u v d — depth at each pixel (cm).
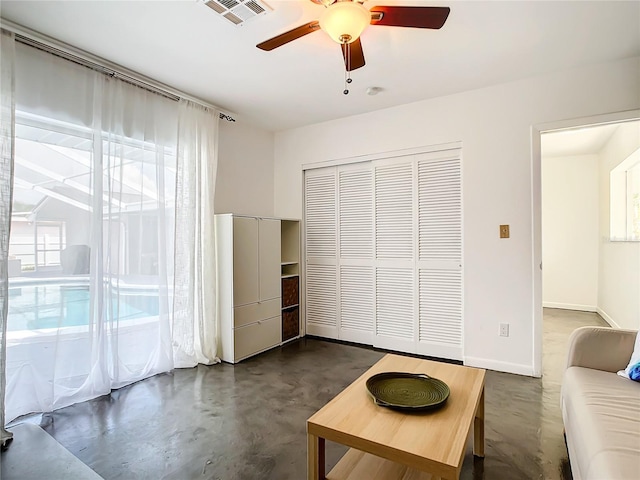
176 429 217
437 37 233
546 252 594
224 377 300
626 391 161
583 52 254
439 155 341
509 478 171
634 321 372
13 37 215
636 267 368
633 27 222
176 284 316
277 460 187
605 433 130
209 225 337
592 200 561
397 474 161
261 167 430
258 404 250
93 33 225
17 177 226
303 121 405
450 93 327
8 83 213
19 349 226
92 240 258
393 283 371
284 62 265
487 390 269
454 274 336
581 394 163
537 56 259
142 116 292
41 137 236
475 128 318
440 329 344
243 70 278
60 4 196
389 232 372
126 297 284
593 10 205
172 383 287
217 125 354
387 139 366
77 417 231
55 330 240
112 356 272
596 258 559
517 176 301
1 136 210
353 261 398
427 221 349
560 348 373
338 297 411
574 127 282
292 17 210
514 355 303
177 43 238
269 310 380
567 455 188
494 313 311
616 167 441
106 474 176
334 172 409
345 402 161
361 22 176
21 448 197
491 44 242
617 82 267
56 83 242
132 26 218
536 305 295
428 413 150
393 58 261
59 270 243
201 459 188
